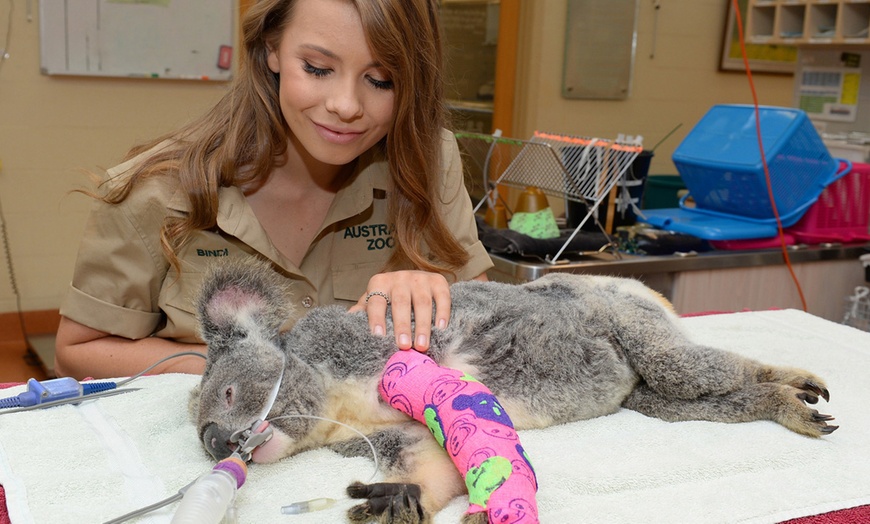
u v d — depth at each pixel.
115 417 1.23
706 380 1.25
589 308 1.29
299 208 1.60
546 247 2.42
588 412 1.27
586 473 1.08
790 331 1.78
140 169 1.50
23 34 3.43
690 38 4.57
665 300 1.45
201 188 1.44
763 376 1.33
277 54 1.41
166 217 1.48
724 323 1.83
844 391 1.43
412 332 1.20
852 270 2.82
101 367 1.57
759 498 1.04
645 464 1.12
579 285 1.39
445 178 1.75
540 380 1.21
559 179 2.57
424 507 0.96
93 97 3.61
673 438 1.21
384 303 1.22
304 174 1.56
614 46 4.39
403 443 1.10
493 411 1.00
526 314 1.23
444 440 1.00
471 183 2.58
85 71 3.54
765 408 1.27
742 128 2.73
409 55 1.30
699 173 2.79
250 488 1.04
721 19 4.61
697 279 2.60
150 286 1.57
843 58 3.31
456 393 1.02
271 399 1.08
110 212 1.52
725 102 4.77
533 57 4.28
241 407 1.07
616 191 2.64
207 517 0.87
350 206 1.60
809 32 3.19
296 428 1.11
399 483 0.99
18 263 3.64
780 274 2.71
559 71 4.34
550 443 1.18
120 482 1.03
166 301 1.56
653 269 2.48
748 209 2.73
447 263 1.66
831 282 2.80
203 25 3.69
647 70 4.54
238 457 0.99
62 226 3.68
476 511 0.90
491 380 1.20
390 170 1.53
